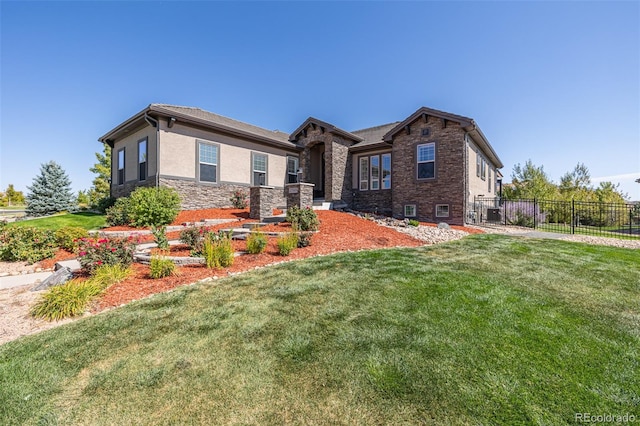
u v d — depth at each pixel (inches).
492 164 760.3
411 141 531.8
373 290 170.9
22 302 167.6
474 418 77.9
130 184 550.6
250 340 118.5
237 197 522.3
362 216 471.5
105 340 120.6
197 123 487.5
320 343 115.3
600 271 212.2
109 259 207.0
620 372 97.0
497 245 305.1
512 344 113.2
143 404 84.9
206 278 200.8
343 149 620.1
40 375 98.7
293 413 80.5
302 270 212.5
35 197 827.4
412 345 112.6
